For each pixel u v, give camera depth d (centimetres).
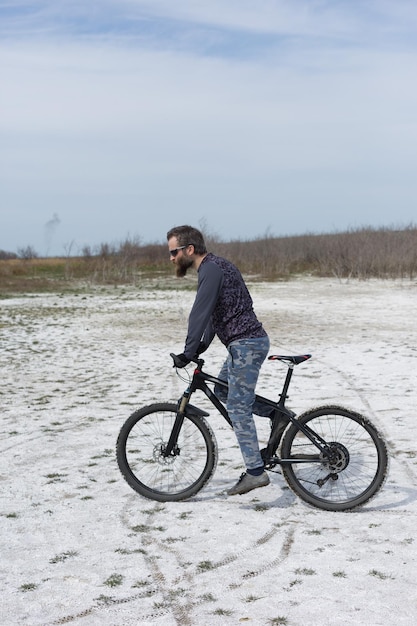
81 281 3678
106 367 1174
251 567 408
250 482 504
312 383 975
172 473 538
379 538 444
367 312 1938
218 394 520
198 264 500
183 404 520
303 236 4938
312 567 405
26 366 1200
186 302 2394
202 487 521
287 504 512
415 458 609
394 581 384
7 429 761
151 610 362
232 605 364
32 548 446
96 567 415
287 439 503
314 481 505
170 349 1362
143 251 4838
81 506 520
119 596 378
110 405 875
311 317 1842
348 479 504
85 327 1739
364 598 366
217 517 489
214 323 501
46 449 679
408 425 723
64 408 862
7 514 507
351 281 3278
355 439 507
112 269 4281
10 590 389
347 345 1342
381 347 1302
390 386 933
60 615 360
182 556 427
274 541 445
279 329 1606
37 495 547
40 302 2489
